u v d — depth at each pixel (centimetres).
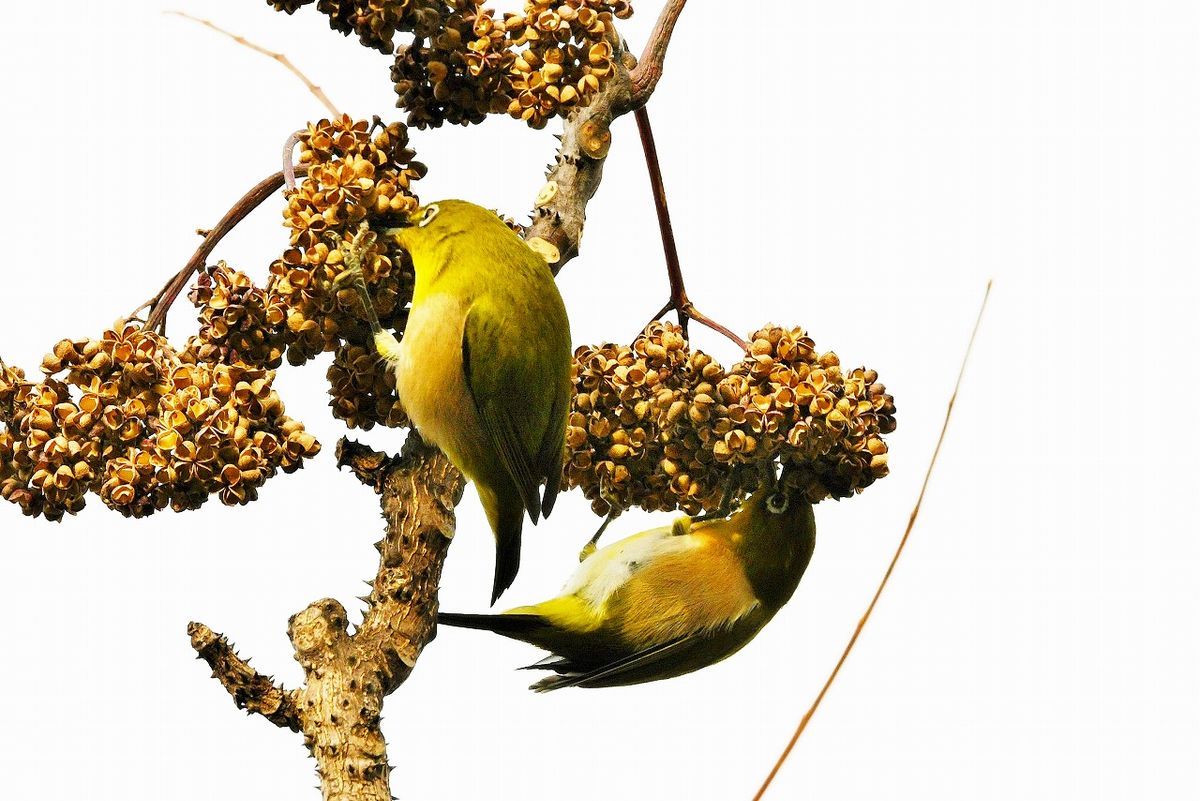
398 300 1023
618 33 1052
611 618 1095
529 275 978
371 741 898
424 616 945
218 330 951
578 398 1048
